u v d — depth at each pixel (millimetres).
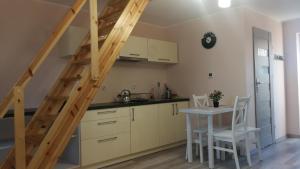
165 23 5078
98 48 2543
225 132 3549
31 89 3574
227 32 4309
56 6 3816
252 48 4234
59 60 3830
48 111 2684
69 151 3484
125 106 3867
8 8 3391
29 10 3570
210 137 3441
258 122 4254
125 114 3865
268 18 4715
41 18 3674
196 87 4797
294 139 4977
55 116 2439
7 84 3365
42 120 2561
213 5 4047
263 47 4492
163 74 5336
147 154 4207
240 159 3773
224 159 3783
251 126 4078
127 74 4719
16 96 1990
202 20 4680
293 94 5086
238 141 3557
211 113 3365
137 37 4406
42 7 3688
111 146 3670
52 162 2242
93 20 2422
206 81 4625
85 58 2676
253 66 4230
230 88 4270
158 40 4773
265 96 4488
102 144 3572
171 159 3891
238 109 3455
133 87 4797
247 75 4090
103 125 3590
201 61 4707
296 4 4051
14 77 3424
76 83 2643
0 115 2150
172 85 5258
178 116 4688
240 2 3953
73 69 2789
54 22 3793
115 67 4547
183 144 4812
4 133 3297
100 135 3553
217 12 4410
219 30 4422
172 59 4992
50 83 3744
